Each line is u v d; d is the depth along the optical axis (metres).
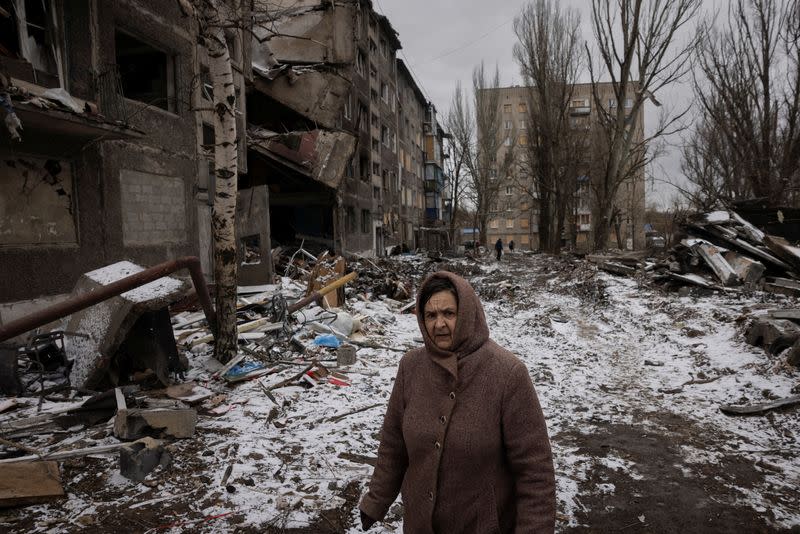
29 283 7.92
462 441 1.56
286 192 23.81
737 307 10.43
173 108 12.07
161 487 3.52
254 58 20.36
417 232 52.31
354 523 3.17
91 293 4.70
